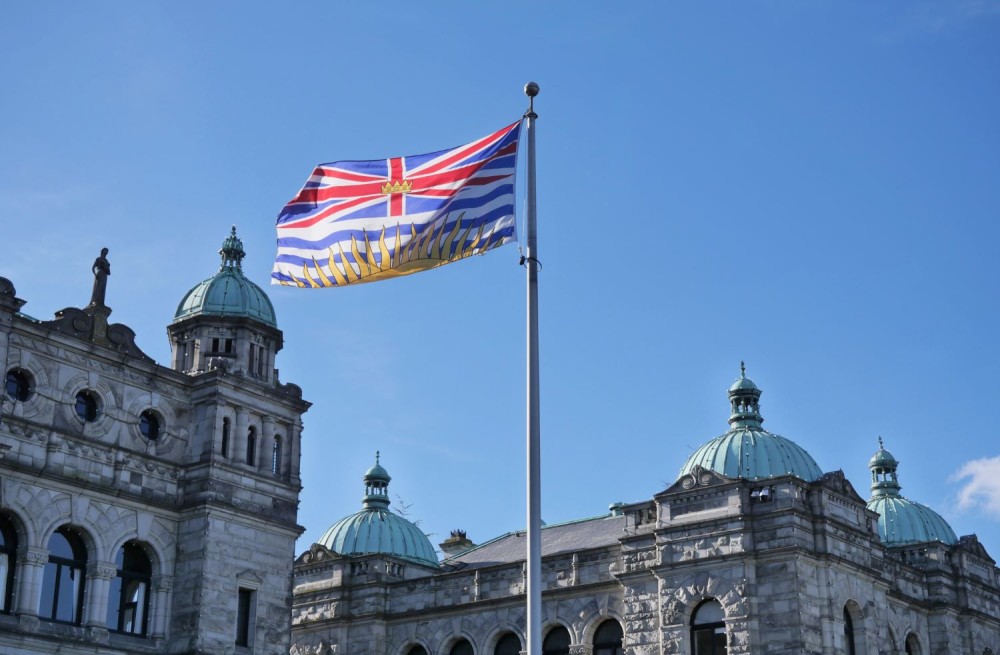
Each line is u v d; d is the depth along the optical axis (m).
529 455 28.20
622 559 57.31
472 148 32.75
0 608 43.78
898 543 67.75
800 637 50.69
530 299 29.47
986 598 67.44
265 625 50.62
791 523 52.56
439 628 62.91
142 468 48.97
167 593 48.78
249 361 53.19
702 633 53.41
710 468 57.56
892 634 59.75
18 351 45.78
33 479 45.09
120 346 49.34
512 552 69.06
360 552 68.75
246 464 51.59
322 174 34.22
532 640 27.00
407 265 32.50
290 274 33.56
